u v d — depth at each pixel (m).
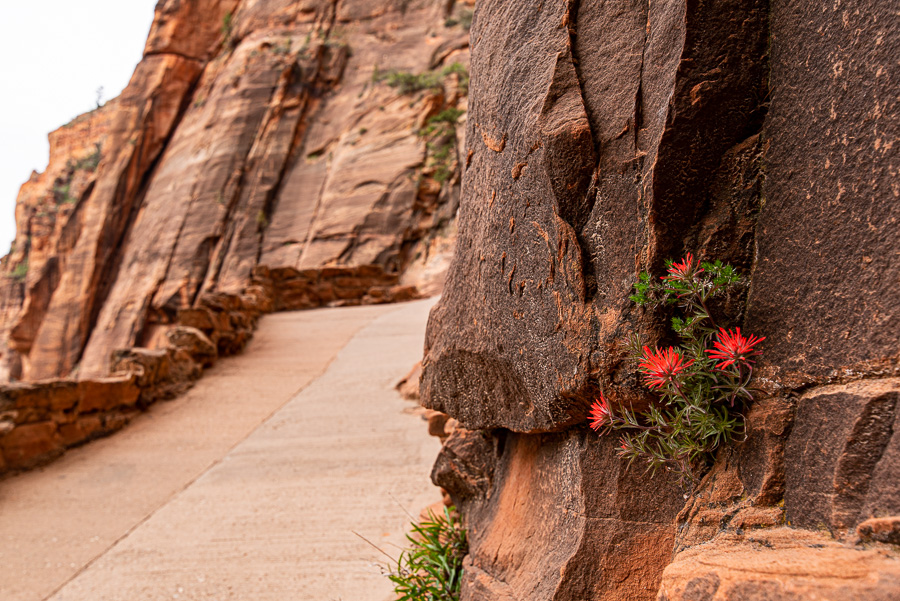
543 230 2.06
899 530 1.13
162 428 7.63
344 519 4.64
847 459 1.29
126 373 8.29
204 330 10.81
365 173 31.06
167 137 40.81
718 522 1.56
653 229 1.71
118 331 33.03
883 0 1.31
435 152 31.02
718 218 1.68
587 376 1.87
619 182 1.82
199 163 35.12
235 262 31.39
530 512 2.43
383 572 3.59
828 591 1.10
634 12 1.89
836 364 1.37
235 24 41.75
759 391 1.57
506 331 2.35
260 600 3.62
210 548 4.39
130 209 39.75
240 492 5.40
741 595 1.23
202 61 42.47
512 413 2.48
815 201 1.46
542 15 2.16
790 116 1.56
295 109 35.53
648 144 1.76
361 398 8.11
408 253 28.98
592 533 1.98
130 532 4.84
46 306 42.88
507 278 2.32
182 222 33.44
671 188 1.70
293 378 9.62
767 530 1.45
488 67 2.50
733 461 1.63
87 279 38.16
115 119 41.03
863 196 1.34
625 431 1.96
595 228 1.89
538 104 2.04
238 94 36.09
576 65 2.01
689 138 1.68
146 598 3.77
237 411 8.15
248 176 33.94
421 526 3.79
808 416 1.43
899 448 1.20
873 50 1.33
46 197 53.34
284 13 40.19
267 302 17.72
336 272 20.23
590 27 2.01
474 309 2.62
